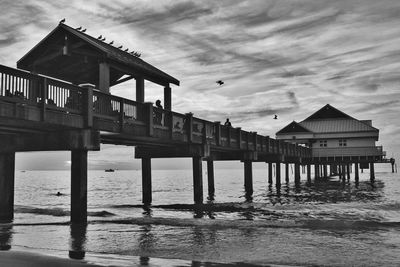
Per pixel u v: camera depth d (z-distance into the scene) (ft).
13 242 38.93
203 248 36.14
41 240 39.86
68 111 41.60
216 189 160.56
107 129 47.70
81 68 63.21
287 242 38.91
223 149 91.97
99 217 59.00
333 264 30.71
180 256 32.94
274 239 40.37
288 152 139.23
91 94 44.55
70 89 42.47
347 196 108.47
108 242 38.88
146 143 68.44
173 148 74.79
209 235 42.73
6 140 48.47
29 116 37.22
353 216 61.00
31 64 60.80
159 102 63.46
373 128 176.04
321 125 187.21
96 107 46.19
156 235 42.75
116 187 213.25
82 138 43.78
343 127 181.27
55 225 49.34
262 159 128.26
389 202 88.22
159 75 65.16
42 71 62.34
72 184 45.44
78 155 45.01
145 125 55.57
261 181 249.96
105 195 137.08
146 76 63.98
